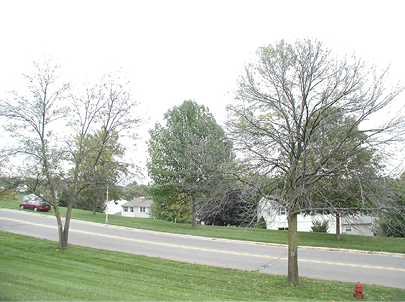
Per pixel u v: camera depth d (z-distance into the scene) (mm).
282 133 12062
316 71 12211
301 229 39188
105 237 22547
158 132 30688
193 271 13984
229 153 12477
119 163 17922
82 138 17766
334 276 13938
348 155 10953
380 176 10984
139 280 11766
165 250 18984
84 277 11086
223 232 28016
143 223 32469
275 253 19406
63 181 17125
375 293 11180
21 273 10375
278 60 12867
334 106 12609
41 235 21359
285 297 10484
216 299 9539
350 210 11234
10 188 15719
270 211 12688
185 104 28484
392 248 21016
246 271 14516
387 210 10383
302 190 10328
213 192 12492
